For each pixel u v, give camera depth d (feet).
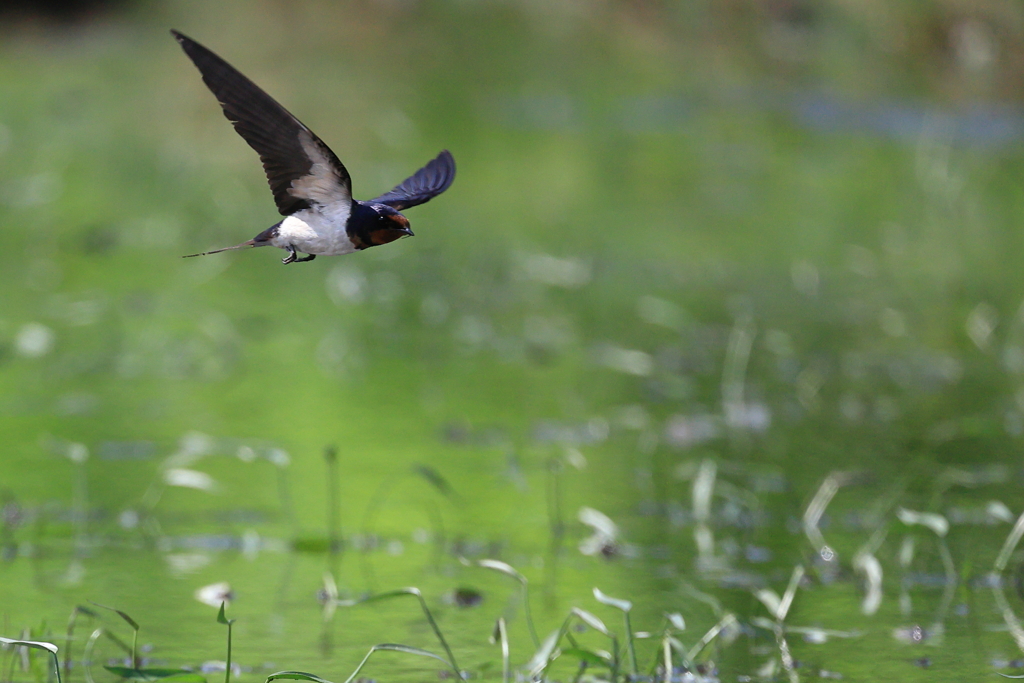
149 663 25.70
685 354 51.65
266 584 30.14
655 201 81.20
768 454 39.96
